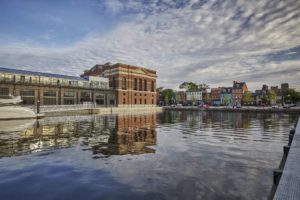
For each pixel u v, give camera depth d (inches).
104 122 1144.2
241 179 280.8
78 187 256.5
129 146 494.9
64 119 1364.4
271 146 500.4
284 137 637.3
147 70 3314.5
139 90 3166.8
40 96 2146.9
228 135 680.4
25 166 341.1
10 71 2084.2
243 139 599.5
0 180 280.2
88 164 349.4
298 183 205.3
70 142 545.0
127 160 372.8
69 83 2513.5
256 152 435.8
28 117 1401.3
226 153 426.6
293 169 245.4
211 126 967.0
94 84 2768.2
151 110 3157.0
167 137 634.2
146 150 453.4
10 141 558.6
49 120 1280.8
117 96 2869.1
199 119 1427.2
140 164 348.8
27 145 506.6
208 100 4517.7
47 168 330.0
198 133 725.9
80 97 2502.5
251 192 241.1
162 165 342.6
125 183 268.1
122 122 1152.8
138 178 285.0
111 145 506.6
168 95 4650.6
